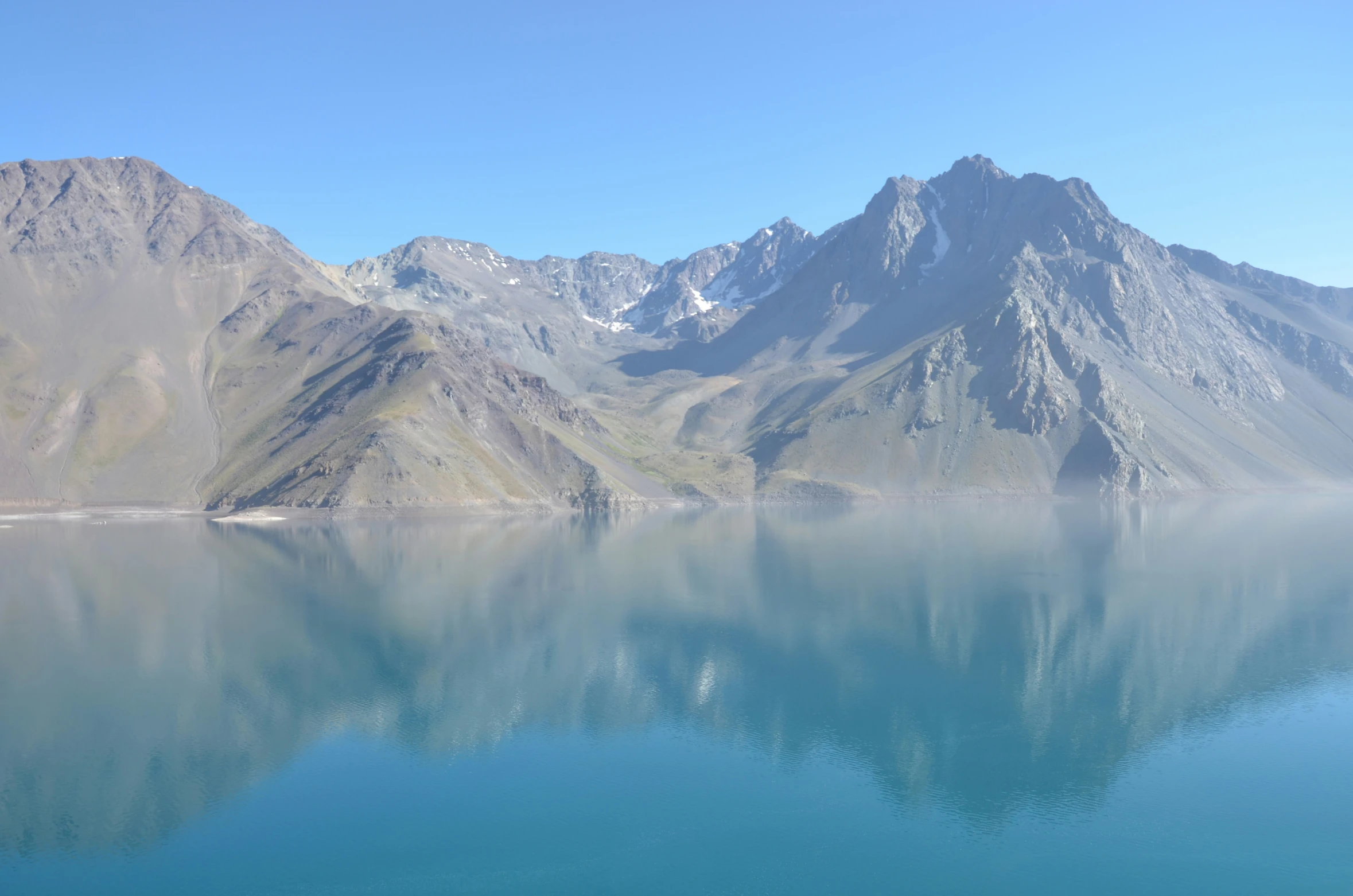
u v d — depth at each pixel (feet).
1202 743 316.60
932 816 265.34
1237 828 258.98
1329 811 268.41
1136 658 414.62
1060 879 234.17
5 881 231.71
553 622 479.00
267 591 555.28
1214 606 520.83
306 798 274.98
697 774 292.20
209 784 283.59
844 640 445.78
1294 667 400.26
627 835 254.06
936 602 531.91
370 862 240.32
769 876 234.79
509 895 225.56
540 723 334.03
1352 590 564.30
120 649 422.41
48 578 597.11
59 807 269.03
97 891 227.61
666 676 387.14
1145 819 264.31
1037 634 456.86
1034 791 281.74
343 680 378.94
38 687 367.86
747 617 492.95
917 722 336.29
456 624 474.90
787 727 331.16
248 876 234.38
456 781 287.48
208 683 375.25
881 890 228.43
